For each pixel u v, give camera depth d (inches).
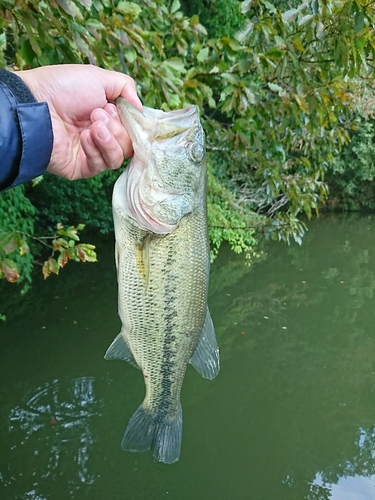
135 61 22.4
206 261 15.3
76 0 18.0
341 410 50.7
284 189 42.9
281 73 29.2
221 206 64.9
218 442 44.0
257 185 56.8
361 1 23.7
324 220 138.5
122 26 20.0
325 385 54.7
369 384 55.6
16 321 58.4
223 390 51.9
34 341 54.6
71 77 12.3
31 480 36.0
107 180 82.7
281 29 27.4
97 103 12.7
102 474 37.3
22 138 9.5
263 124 33.8
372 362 60.2
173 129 13.8
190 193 14.3
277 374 56.0
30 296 64.6
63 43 19.3
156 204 13.7
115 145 12.0
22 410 42.9
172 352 15.6
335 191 144.7
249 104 29.3
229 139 34.0
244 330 65.9
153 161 13.4
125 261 14.1
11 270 21.7
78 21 18.9
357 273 91.6
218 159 62.1
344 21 25.2
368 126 127.8
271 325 68.0
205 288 15.5
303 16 27.1
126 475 37.6
